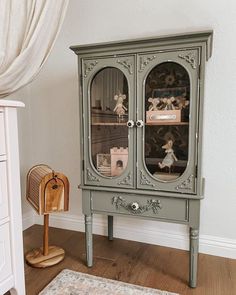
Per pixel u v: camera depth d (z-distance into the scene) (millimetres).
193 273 1404
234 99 1618
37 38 1445
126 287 1408
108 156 1516
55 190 1595
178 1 1678
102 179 1514
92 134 1532
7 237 1176
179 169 1387
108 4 1855
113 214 1527
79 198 2121
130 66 1399
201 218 1758
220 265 1633
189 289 1405
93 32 1922
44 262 1619
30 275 1529
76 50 1479
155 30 1755
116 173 1500
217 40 1613
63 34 2002
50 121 2145
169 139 1396
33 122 2201
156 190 1418
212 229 1746
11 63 1408
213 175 1711
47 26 1493
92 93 1507
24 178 2172
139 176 1444
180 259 1708
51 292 1364
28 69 1506
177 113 1372
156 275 1531
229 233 1713
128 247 1870
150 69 1365
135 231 1953
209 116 1677
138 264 1650
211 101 1663
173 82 1360
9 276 1187
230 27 1584
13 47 1409
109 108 1488
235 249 1693
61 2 1546
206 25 1630
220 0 1589
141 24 1787
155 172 1429
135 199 1469
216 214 1726
